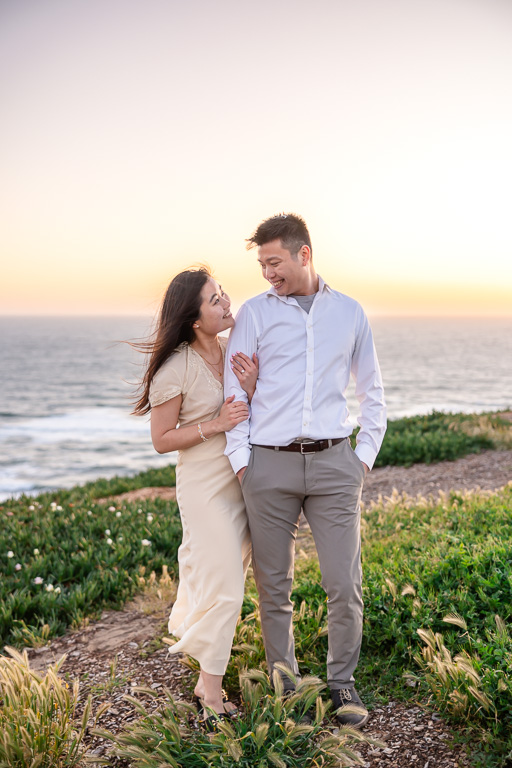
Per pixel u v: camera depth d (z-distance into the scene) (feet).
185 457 10.11
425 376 355.77
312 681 8.75
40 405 237.86
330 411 9.62
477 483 27.66
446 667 9.41
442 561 12.56
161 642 13.03
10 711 9.01
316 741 9.04
